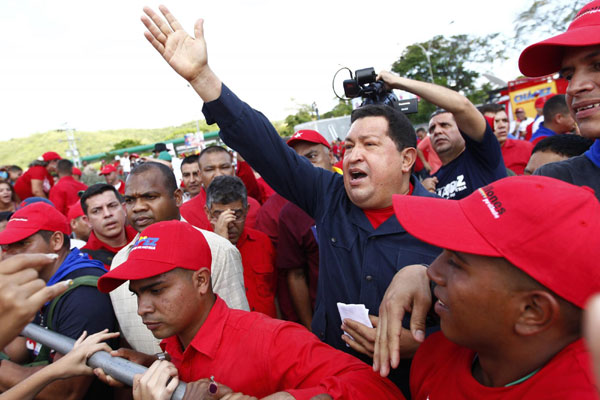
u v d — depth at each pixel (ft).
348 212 6.05
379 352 4.15
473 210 3.25
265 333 4.75
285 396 4.01
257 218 11.96
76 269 6.91
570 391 2.73
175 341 5.50
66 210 22.26
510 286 2.95
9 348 7.61
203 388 4.21
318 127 62.44
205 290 5.10
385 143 5.58
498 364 3.28
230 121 5.89
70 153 169.48
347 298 5.72
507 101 49.37
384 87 7.17
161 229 5.05
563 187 2.96
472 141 7.95
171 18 5.80
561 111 12.60
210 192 9.61
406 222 3.44
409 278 4.49
